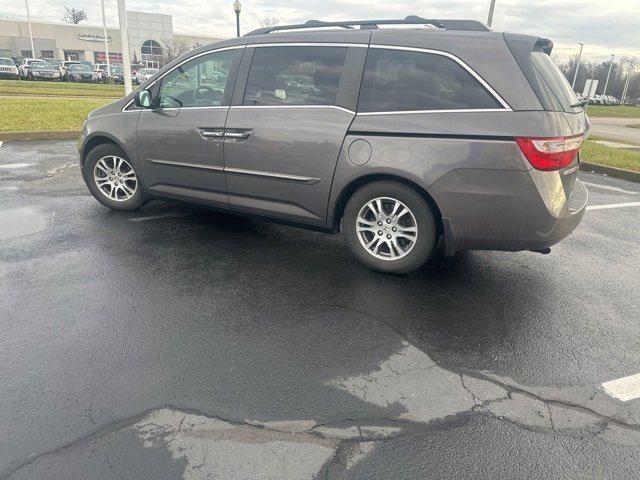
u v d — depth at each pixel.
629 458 2.17
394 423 2.34
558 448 2.21
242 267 4.07
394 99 3.61
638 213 6.23
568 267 4.32
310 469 2.07
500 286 3.87
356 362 2.81
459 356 2.90
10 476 1.99
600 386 2.67
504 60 3.34
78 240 4.52
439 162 3.42
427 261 4.17
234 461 2.10
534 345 3.04
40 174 6.99
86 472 2.02
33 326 3.06
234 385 2.58
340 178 3.79
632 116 38.56
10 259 4.04
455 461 2.13
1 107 13.68
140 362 2.74
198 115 4.40
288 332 3.10
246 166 4.21
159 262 4.10
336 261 4.25
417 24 3.91
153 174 4.86
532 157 3.22
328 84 3.84
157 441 2.19
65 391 2.49
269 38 4.14
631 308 3.58
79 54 64.12
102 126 5.05
